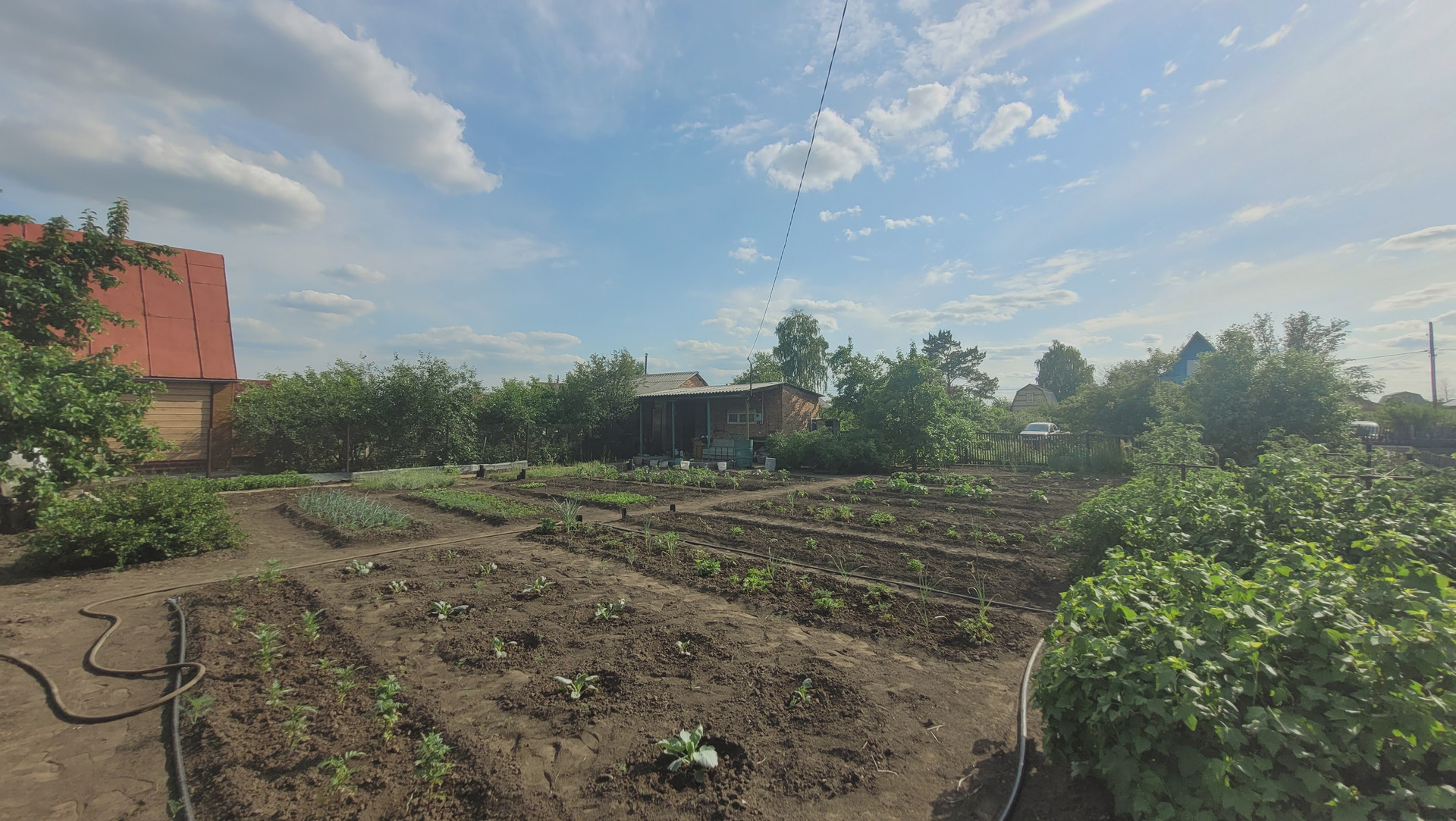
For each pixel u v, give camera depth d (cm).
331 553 784
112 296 1614
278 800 264
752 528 941
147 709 358
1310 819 201
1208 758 216
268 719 335
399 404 1816
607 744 313
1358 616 224
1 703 371
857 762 299
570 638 462
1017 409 5191
